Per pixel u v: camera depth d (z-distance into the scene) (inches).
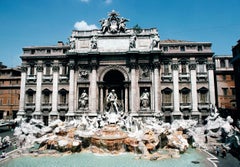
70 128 1526.8
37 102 2030.0
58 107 2001.7
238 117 1973.4
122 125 1606.8
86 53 1961.1
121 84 2010.3
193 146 1409.9
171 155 1178.6
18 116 2031.3
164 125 1537.9
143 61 1956.2
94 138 1333.7
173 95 1950.1
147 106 1911.9
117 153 1249.4
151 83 1926.7
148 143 1263.5
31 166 1023.6
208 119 1733.5
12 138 1624.0
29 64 2100.1
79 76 1994.3
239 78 1956.2
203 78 1966.0
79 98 1985.7
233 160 1094.4
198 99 1947.6
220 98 2269.9
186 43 2001.7
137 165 1035.3
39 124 1779.0
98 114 1892.2
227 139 1376.7
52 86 2049.7
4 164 1052.5
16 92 2554.1
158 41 1950.1
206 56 1972.2
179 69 1999.3
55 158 1159.0
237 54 1964.8
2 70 2642.7
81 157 1185.4
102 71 1973.4
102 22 2043.6
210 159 1120.2
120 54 1947.6
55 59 2076.8
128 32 2015.3
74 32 2050.9
